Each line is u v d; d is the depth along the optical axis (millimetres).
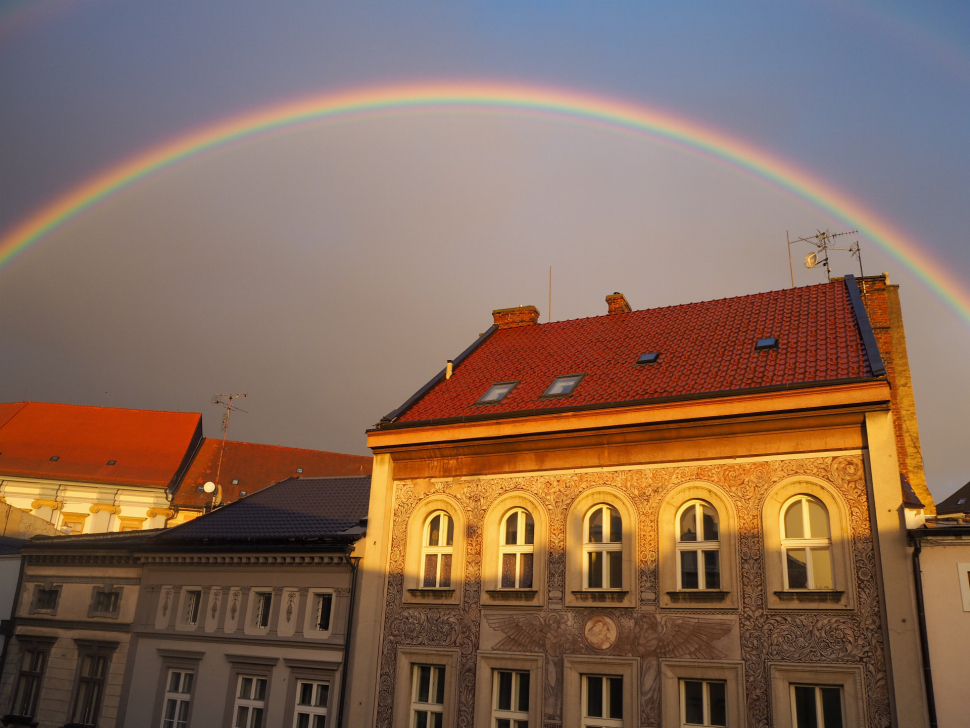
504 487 24344
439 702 23516
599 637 21578
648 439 22641
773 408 20938
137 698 28391
